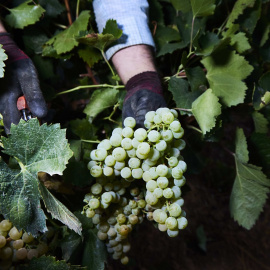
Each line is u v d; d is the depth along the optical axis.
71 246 0.90
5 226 0.77
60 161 0.70
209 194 2.82
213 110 0.87
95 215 0.86
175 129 0.77
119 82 1.13
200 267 2.42
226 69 1.03
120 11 1.05
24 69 0.86
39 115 0.82
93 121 1.06
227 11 1.22
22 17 1.05
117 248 0.92
